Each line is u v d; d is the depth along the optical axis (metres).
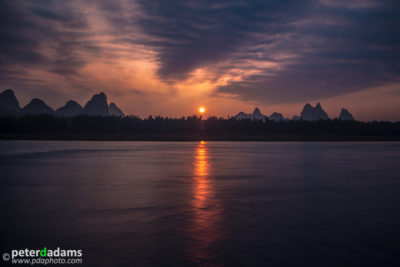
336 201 14.59
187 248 8.38
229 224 10.68
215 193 16.48
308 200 14.78
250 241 8.98
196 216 11.73
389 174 25.23
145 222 10.86
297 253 8.06
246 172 26.30
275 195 15.99
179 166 31.12
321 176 23.88
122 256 7.80
